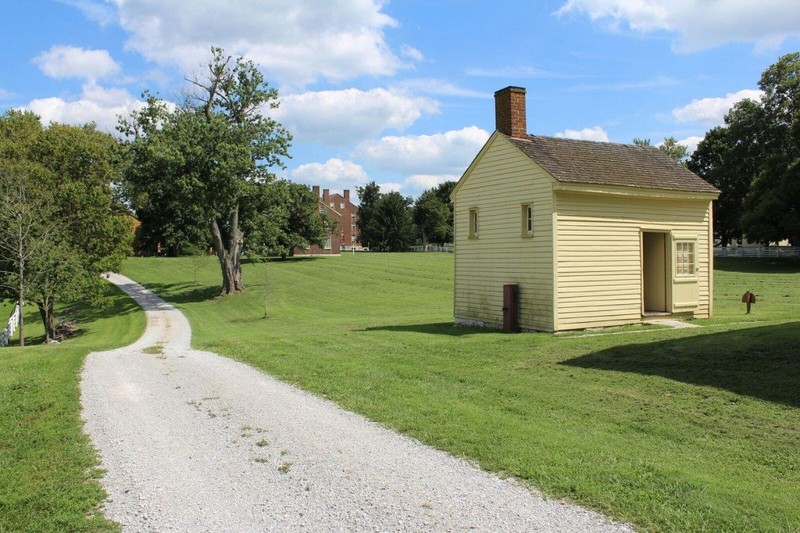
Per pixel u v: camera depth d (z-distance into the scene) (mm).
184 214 55719
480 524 5188
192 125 38219
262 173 42062
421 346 15398
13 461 7406
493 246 19266
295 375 11977
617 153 19875
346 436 7863
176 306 42188
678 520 5125
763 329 12781
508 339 15727
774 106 58219
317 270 57750
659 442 7598
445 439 7504
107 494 6250
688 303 19188
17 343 31641
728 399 8969
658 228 18734
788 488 6043
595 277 17547
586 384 10469
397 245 103875
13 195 28453
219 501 5973
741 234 66000
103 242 33875
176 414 9344
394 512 5508
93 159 53250
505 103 19047
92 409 9789
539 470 6316
